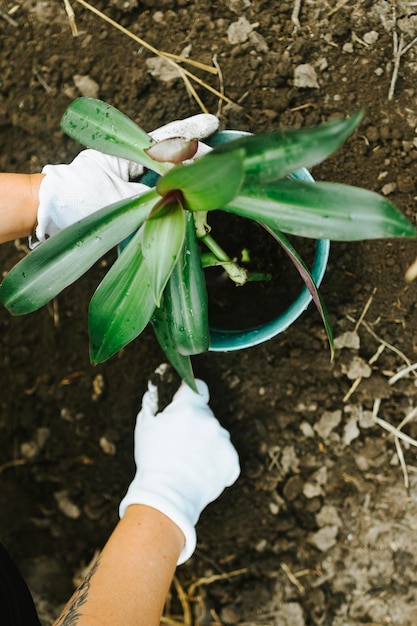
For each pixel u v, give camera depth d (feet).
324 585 4.66
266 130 4.48
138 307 3.02
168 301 3.14
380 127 4.35
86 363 4.78
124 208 2.97
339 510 4.64
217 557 4.79
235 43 4.46
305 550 4.68
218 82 4.50
